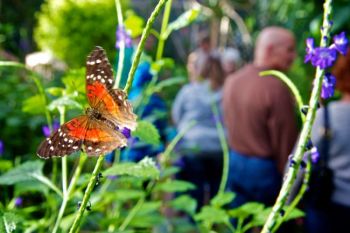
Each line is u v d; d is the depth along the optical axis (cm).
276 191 394
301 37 637
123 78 397
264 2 995
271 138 387
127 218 264
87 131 134
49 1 912
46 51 920
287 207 228
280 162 386
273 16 944
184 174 495
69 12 895
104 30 894
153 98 411
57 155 133
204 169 497
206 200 509
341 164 280
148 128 195
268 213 235
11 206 266
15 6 1113
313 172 281
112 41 906
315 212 294
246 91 394
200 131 494
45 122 450
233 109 406
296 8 591
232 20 1190
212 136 494
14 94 493
